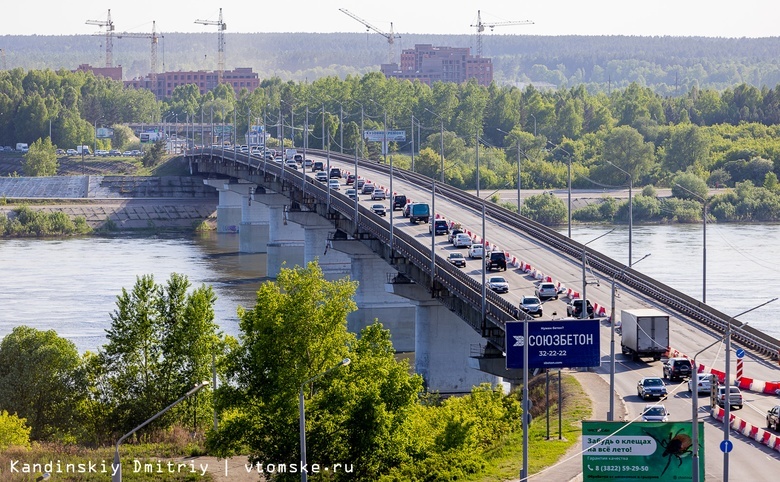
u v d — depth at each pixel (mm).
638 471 199000
